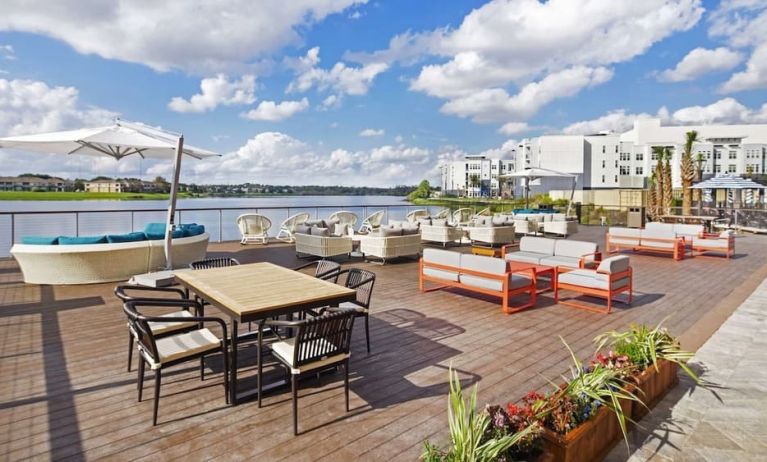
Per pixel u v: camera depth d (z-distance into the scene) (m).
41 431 2.49
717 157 38.03
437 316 4.97
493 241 10.99
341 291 3.17
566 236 13.26
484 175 71.12
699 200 17.77
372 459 2.24
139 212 10.30
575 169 45.53
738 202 19.64
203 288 3.25
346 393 2.76
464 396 2.98
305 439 2.43
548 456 1.99
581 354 3.79
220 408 2.79
